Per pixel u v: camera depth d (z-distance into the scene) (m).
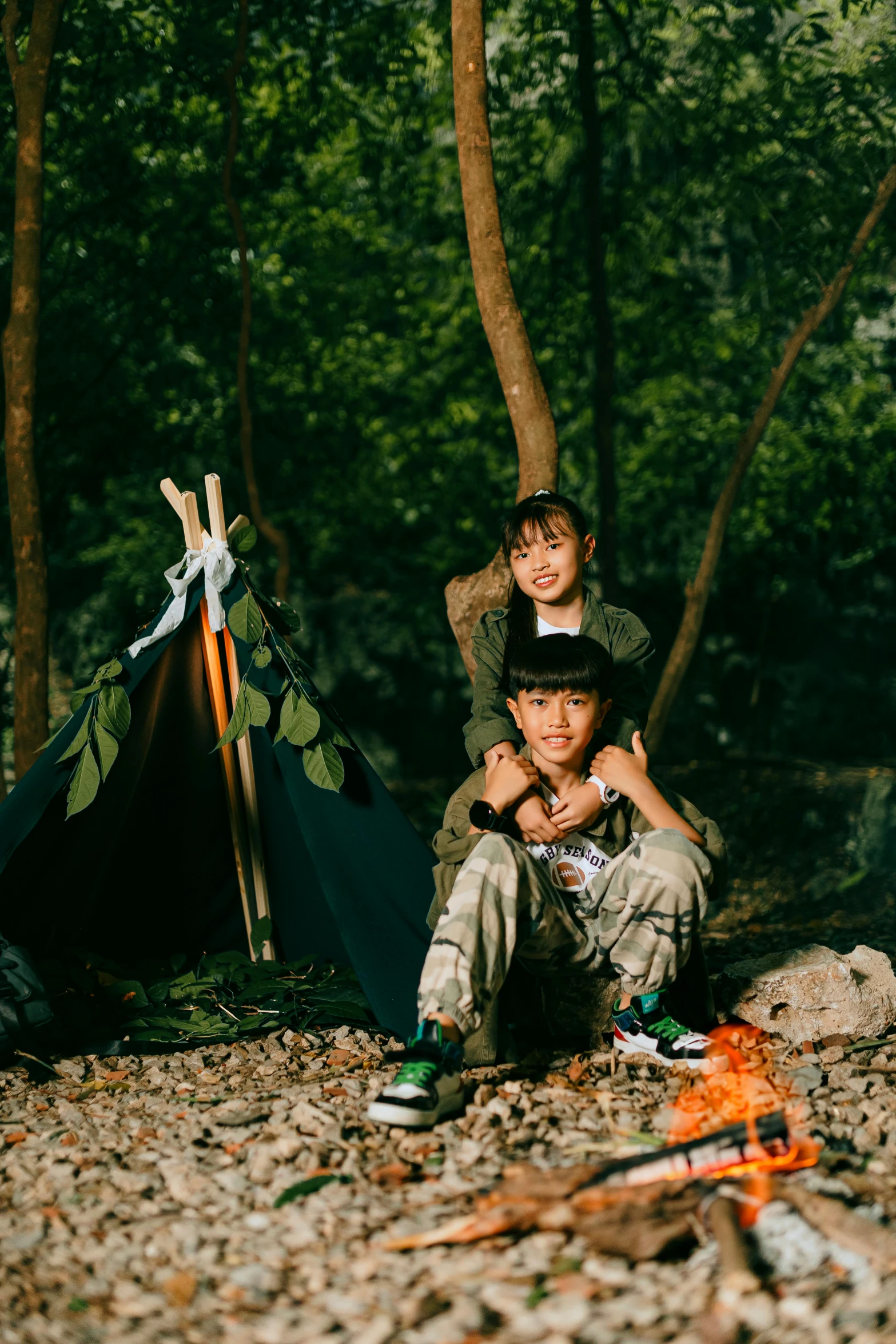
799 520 12.73
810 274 8.16
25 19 6.54
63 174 8.47
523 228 9.80
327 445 11.13
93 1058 3.65
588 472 12.56
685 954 3.20
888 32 8.09
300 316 10.66
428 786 13.77
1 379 7.71
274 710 3.99
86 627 14.79
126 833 4.28
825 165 7.96
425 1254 2.31
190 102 8.49
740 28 8.20
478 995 2.93
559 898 3.19
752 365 11.71
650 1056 3.35
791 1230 2.28
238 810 4.32
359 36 8.24
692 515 13.78
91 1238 2.45
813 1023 3.58
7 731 10.59
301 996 4.03
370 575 15.87
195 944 4.51
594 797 3.22
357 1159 2.72
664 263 10.13
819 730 14.62
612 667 3.41
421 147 9.18
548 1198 2.42
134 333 9.16
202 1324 2.12
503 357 4.62
